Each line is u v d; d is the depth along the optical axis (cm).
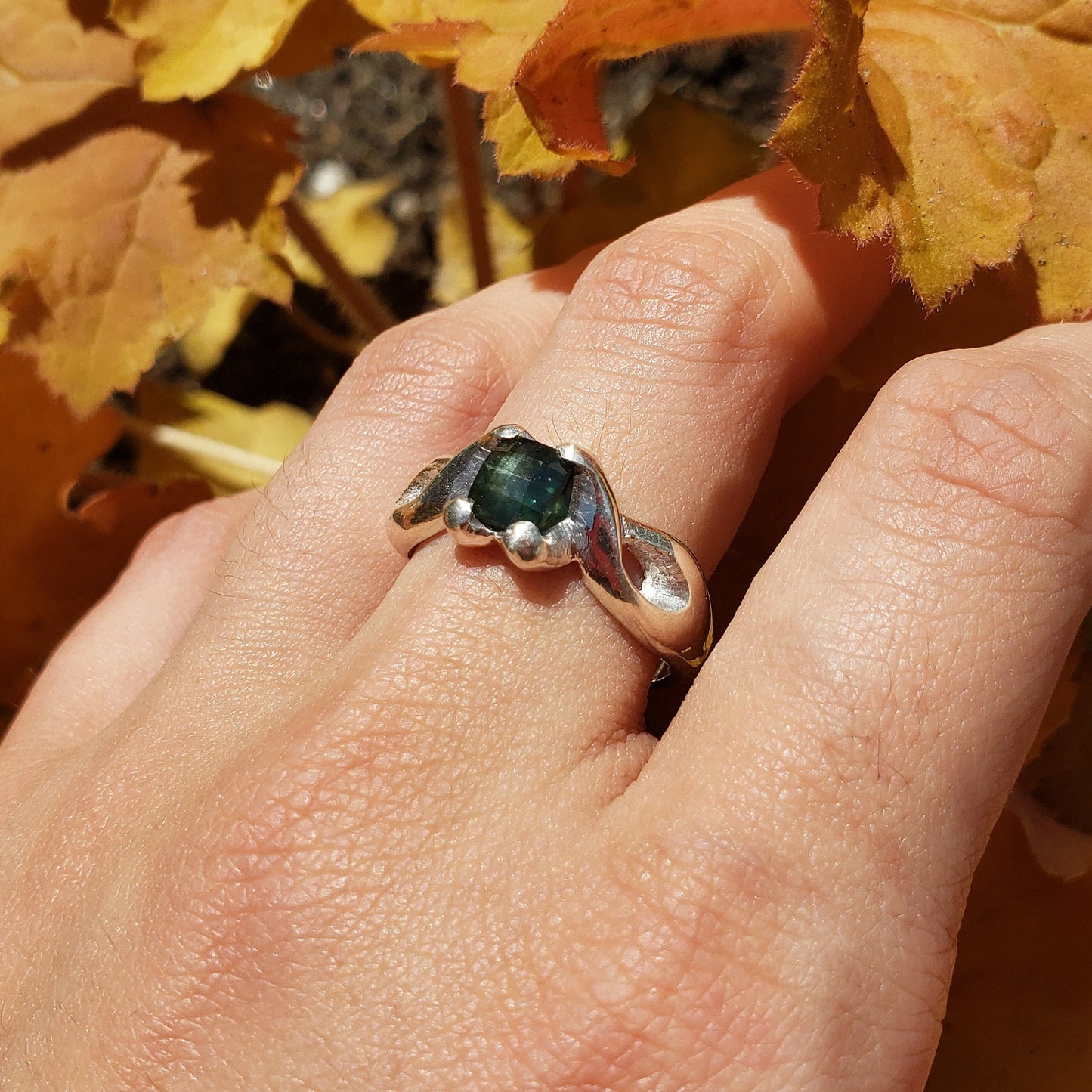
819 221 11
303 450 13
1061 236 12
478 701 11
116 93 15
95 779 12
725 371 12
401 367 13
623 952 10
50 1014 11
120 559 17
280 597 13
